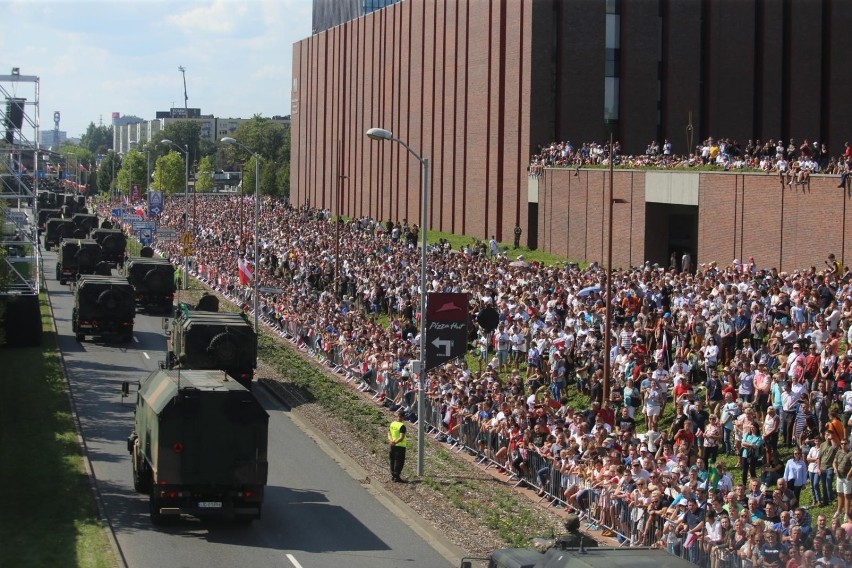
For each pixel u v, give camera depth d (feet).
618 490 76.07
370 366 131.13
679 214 181.98
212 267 238.89
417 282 157.48
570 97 212.43
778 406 85.66
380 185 298.15
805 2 216.54
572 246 195.42
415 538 76.74
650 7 213.46
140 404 83.20
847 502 71.97
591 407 98.27
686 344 104.73
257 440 75.05
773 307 104.01
